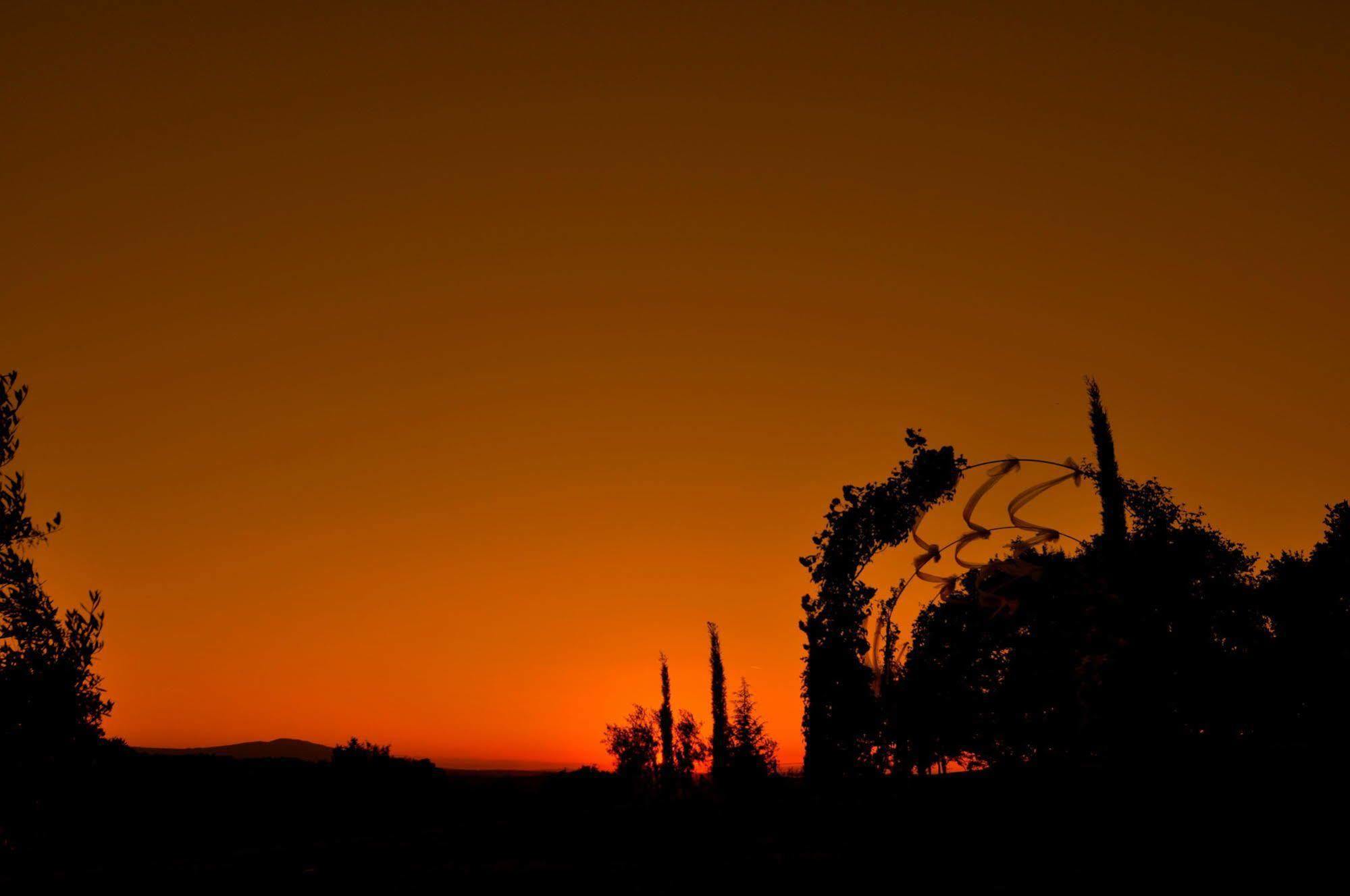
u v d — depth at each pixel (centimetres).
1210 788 2077
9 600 1170
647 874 2353
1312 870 1658
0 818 1129
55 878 1758
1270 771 2219
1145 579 2194
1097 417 2319
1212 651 2683
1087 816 2044
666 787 4797
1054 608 2225
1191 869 1702
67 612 1212
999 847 1883
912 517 1605
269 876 2477
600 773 5391
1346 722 2912
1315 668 3047
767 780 4281
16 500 1191
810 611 1642
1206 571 3092
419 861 2905
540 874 2505
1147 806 2016
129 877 2131
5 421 1199
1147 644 2130
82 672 1195
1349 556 3231
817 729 1653
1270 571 3403
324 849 3294
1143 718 2092
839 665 1620
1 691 1137
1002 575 2084
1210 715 2519
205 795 4206
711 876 2106
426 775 5519
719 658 4900
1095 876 1702
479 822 4362
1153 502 3259
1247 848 1784
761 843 2698
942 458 1611
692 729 4984
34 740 1146
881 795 1736
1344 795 1998
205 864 2670
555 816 4316
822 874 1816
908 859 1719
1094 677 2186
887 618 1666
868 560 1627
